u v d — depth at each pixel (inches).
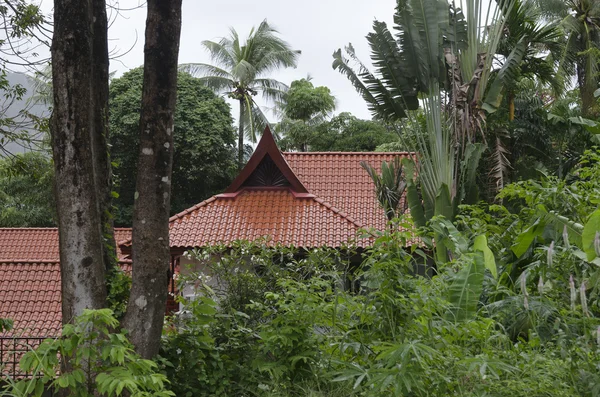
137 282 255.6
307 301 264.1
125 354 180.9
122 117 1227.9
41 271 636.7
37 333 566.6
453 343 256.4
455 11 560.7
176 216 660.1
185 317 293.1
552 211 299.3
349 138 1363.2
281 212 660.1
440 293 274.1
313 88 1589.6
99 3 292.2
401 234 259.1
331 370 258.2
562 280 257.0
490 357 227.9
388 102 566.3
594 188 325.1
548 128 740.0
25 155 431.2
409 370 210.4
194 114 1280.8
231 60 1603.1
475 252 296.5
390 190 594.2
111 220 283.9
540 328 245.4
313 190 754.2
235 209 668.1
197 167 1278.3
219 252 369.1
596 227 229.1
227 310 314.8
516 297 268.4
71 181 243.9
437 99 554.3
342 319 263.4
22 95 412.2
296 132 1414.9
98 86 289.9
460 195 531.8
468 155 536.1
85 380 186.4
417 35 545.3
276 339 256.5
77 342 176.7
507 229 348.8
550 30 684.1
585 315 218.4
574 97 883.4
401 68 553.6
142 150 261.4
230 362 271.7
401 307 247.0
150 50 263.4
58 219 248.5
